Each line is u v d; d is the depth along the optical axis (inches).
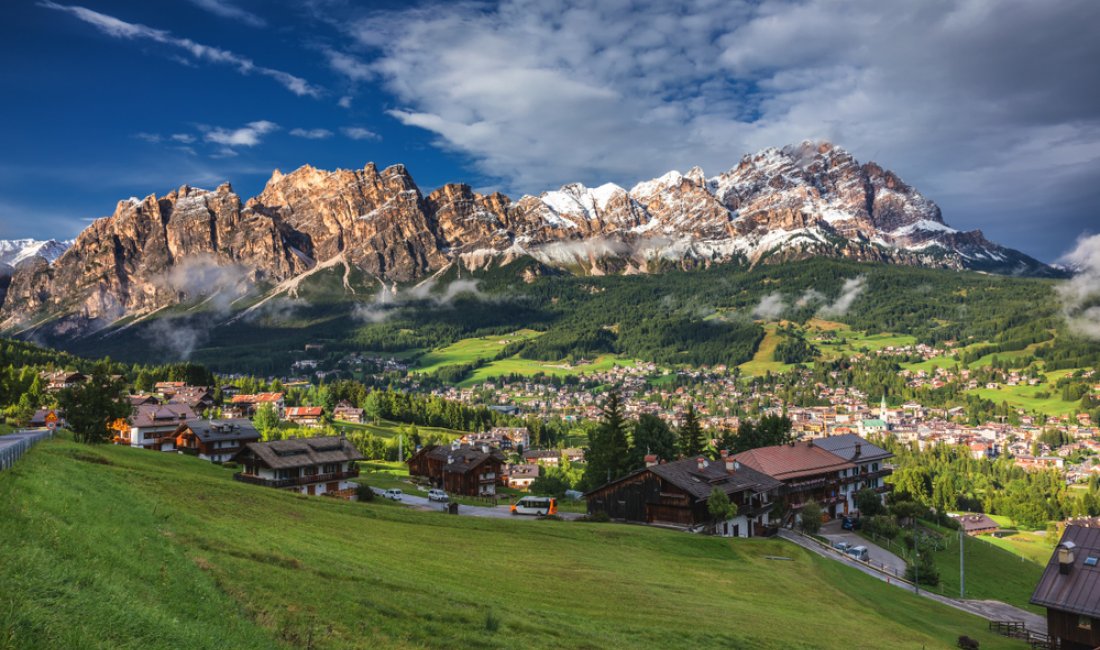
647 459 4217.5
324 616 1189.1
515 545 2458.2
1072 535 2711.6
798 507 4468.5
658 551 2763.3
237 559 1375.5
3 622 691.4
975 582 3919.8
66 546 1005.8
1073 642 2458.2
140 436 5536.4
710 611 1951.3
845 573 3152.1
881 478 5625.0
